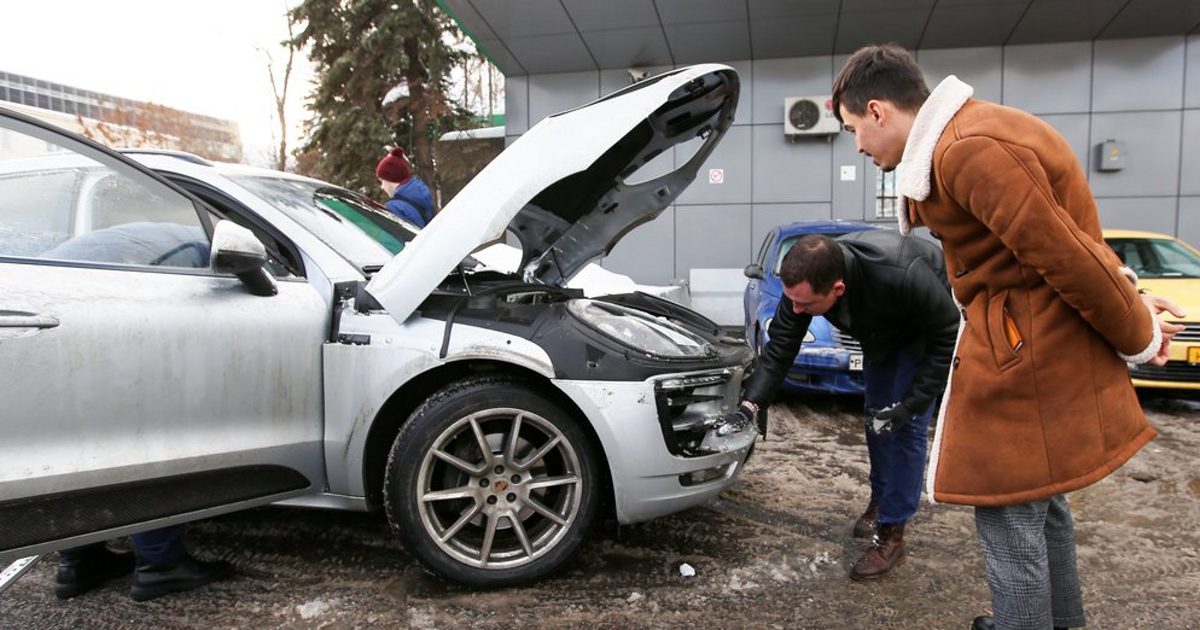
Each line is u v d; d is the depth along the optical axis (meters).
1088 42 8.92
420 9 14.05
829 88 9.43
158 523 2.20
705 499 2.60
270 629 2.29
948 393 1.72
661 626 2.30
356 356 2.49
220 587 2.56
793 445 4.37
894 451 2.59
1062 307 1.53
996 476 1.61
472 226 2.43
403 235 3.50
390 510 2.44
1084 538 2.98
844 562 2.76
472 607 2.42
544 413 2.45
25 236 2.11
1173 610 2.40
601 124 2.50
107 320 2.09
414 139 14.86
